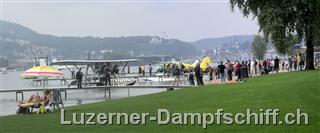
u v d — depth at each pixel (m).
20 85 127.12
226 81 77.94
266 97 35.59
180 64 109.31
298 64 106.19
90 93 82.50
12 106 62.72
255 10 80.50
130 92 82.44
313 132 21.84
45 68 56.16
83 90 88.44
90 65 102.44
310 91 37.75
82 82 92.50
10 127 29.56
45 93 42.03
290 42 77.31
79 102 63.91
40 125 29.84
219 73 91.50
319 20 75.12
